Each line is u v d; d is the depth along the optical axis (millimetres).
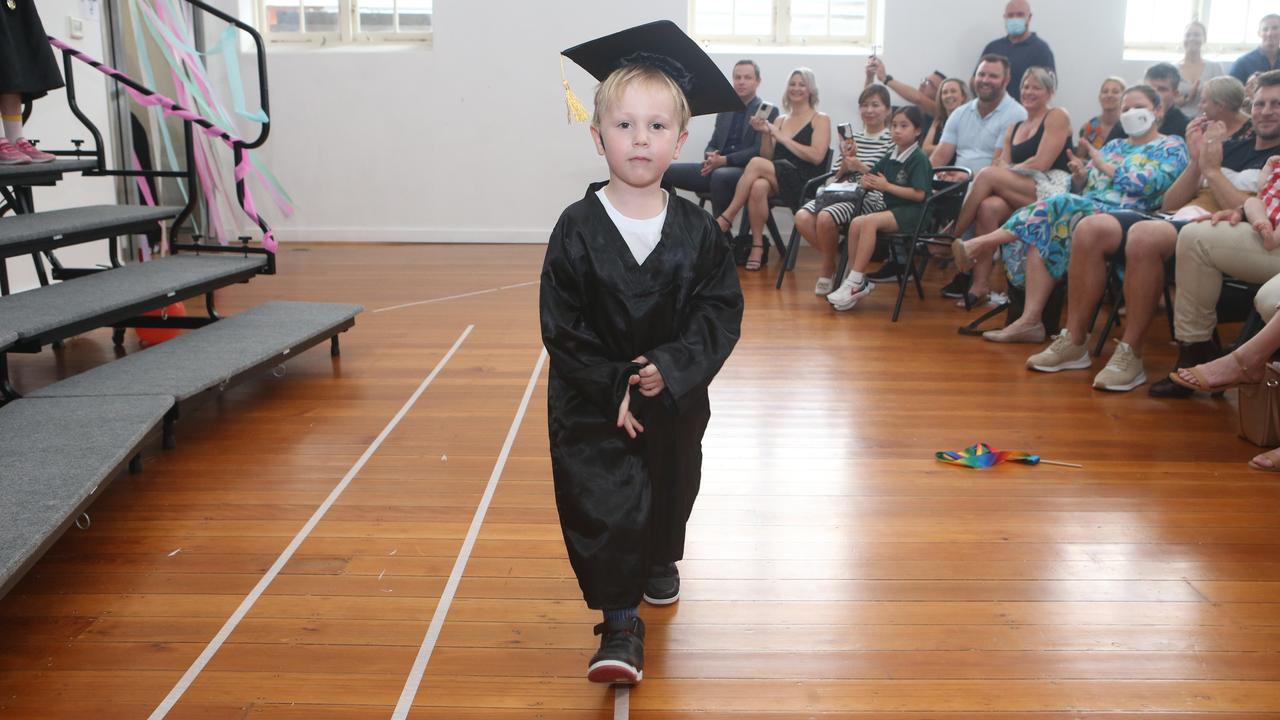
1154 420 3523
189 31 6633
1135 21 7789
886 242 6691
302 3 7965
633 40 1898
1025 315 4691
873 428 3441
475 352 4469
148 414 2756
